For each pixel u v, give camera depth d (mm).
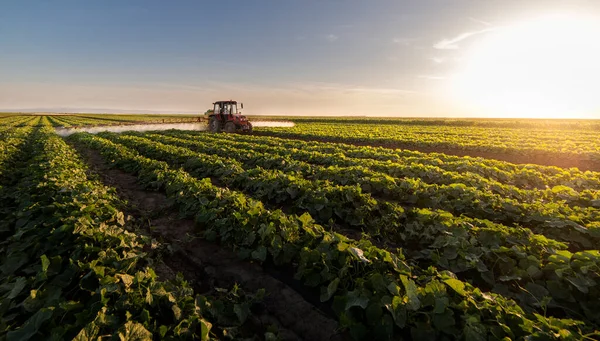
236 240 5703
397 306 3311
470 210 7090
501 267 4547
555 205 6695
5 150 15297
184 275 5008
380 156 14953
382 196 8703
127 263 4398
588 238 5531
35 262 4602
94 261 4070
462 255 4680
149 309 3490
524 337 2914
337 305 3723
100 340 2773
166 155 15414
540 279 4297
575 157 15617
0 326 3178
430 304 3363
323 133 30281
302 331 3734
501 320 3145
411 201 7863
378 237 6219
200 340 3197
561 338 2887
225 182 10438
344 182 9625
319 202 7141
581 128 41688
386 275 3975
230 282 4785
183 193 8133
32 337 2963
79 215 5648
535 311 3807
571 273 4090
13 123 52531
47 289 3742
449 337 3123
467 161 12305
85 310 3271
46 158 12867
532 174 10609
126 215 7480
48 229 5258
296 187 8109
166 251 5652
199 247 5883
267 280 4711
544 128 42031
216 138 24625
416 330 3154
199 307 3611
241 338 3471
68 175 9234
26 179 9508
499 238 5105
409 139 23484
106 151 16688
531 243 4906
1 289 3721
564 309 3744
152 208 8094
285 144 20188
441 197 7613
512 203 6840
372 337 3309
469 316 3148
